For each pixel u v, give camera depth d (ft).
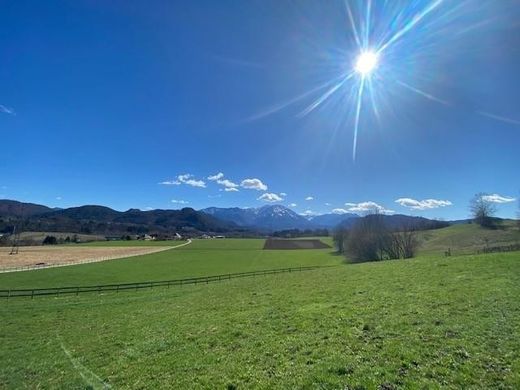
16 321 111.34
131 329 83.66
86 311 123.95
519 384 33.63
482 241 330.13
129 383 48.57
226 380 44.09
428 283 90.74
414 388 34.99
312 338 55.47
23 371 60.80
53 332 92.22
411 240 282.15
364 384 37.09
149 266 305.12
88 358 63.93
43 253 414.82
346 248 334.65
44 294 173.68
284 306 84.79
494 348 42.39
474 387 34.12
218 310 93.15
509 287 73.87
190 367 50.85
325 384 38.50
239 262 337.31
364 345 48.93
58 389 50.42
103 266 301.43
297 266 302.66
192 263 328.70
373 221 303.27
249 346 56.59
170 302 126.31
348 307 73.72
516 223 389.39
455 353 42.29
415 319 57.98
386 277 112.16
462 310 60.29
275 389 39.32
